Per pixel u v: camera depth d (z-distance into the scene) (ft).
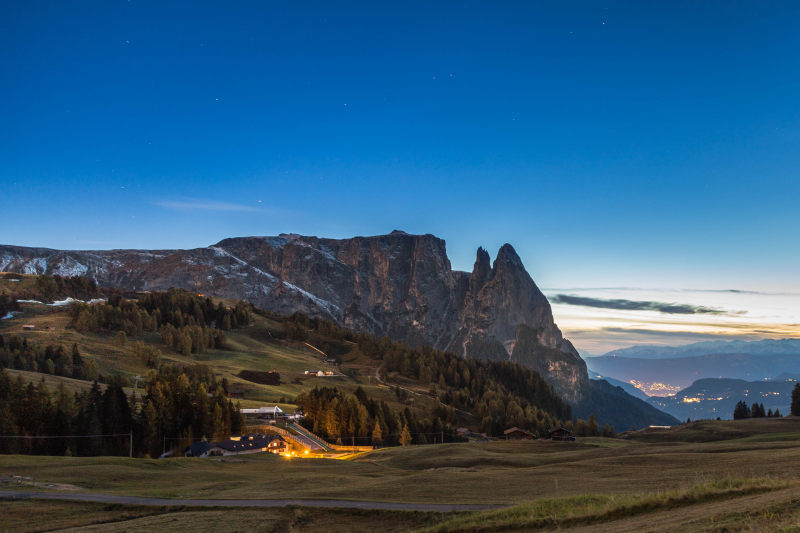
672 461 248.52
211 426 514.68
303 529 152.05
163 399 499.10
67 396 430.61
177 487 243.81
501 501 168.55
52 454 400.26
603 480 202.80
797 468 181.98
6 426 394.11
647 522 99.35
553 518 117.50
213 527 153.48
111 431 444.14
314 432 620.08
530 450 454.40
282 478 279.49
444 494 187.11
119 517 173.88
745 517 86.17
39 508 184.65
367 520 156.04
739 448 318.45
